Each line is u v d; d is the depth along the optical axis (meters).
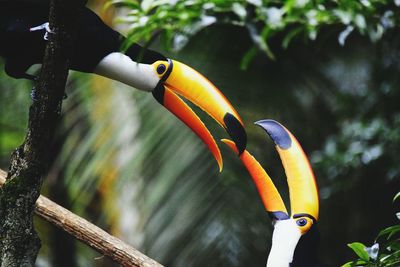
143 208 11.83
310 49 13.22
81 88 12.12
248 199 11.88
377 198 14.41
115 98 12.02
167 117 11.80
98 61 7.73
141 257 7.33
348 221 14.66
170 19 9.42
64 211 7.48
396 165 12.88
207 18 9.38
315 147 13.88
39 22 7.69
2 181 7.54
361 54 13.62
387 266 6.62
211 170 11.77
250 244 11.84
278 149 7.86
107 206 12.03
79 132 12.26
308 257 7.57
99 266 13.32
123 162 11.80
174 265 11.77
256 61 12.82
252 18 9.92
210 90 7.77
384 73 13.48
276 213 7.70
